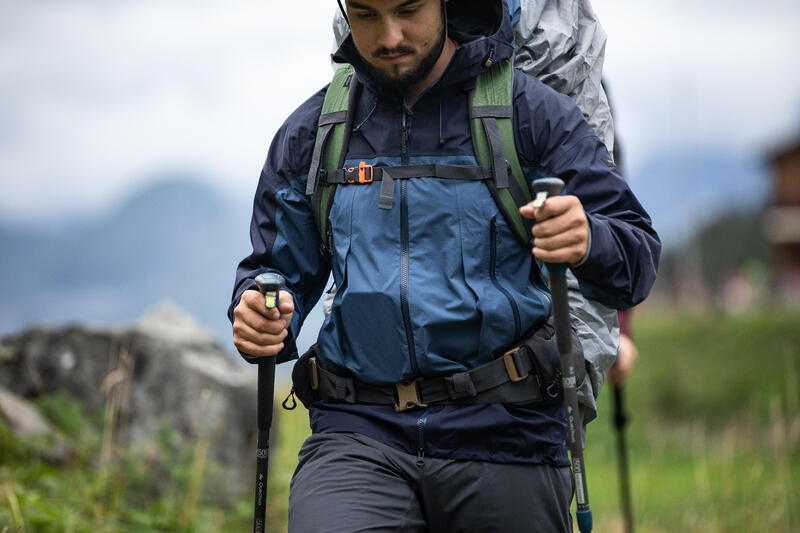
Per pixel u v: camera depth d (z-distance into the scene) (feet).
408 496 17.89
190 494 35.63
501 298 17.66
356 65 18.52
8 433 35.12
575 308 20.93
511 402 17.78
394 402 18.16
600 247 16.44
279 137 19.90
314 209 18.94
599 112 21.33
